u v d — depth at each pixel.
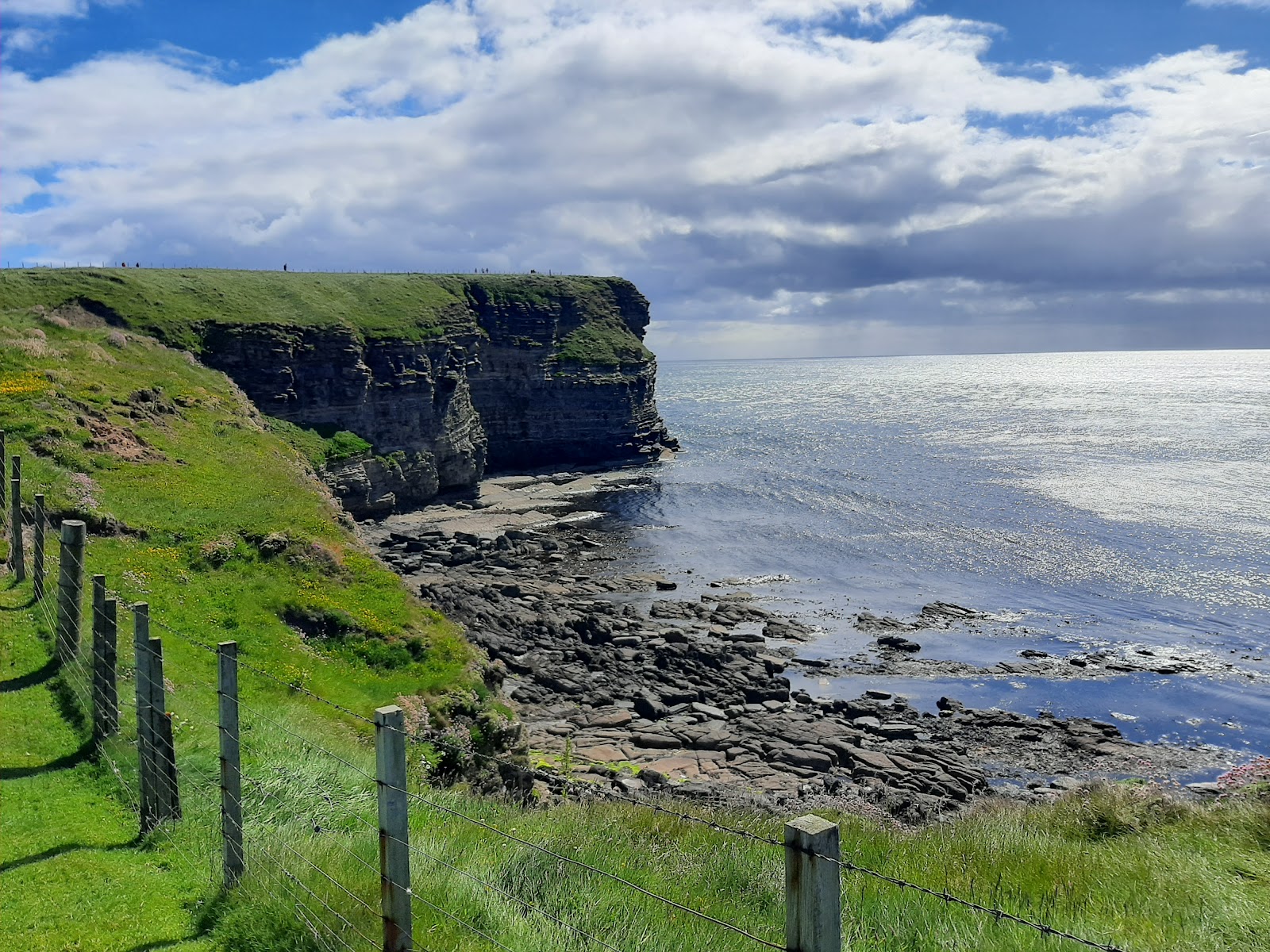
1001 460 125.81
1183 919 10.84
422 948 8.57
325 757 16.62
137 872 11.00
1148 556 73.06
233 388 72.75
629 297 160.12
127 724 15.41
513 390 135.12
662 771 36.75
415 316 116.88
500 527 94.88
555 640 56.91
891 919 10.45
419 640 30.20
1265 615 59.56
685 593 70.56
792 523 94.00
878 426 182.62
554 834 13.29
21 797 12.98
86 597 21.77
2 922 9.69
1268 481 100.12
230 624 27.91
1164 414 179.50
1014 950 9.46
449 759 22.19
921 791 36.16
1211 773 39.16
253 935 9.30
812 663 53.78
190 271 108.44
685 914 10.27
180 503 37.50
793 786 35.44
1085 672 51.69
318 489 51.69
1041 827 15.98
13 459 25.00
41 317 74.25
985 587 68.88
